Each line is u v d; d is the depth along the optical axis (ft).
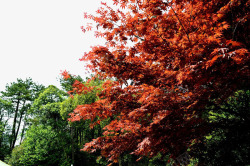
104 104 12.66
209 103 9.95
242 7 9.24
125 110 11.77
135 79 11.60
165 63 10.67
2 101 114.32
